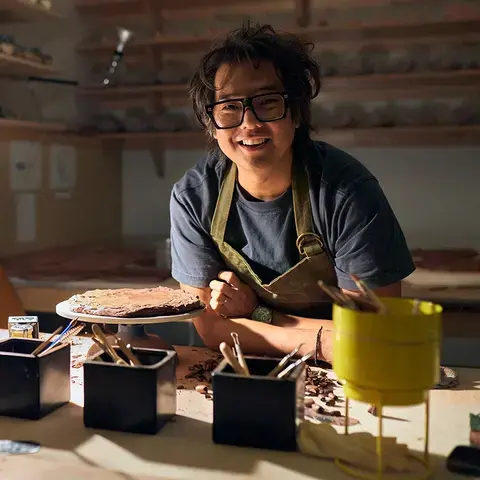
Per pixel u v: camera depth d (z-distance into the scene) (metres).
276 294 1.66
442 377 1.26
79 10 3.45
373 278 1.50
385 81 3.25
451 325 2.46
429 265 2.72
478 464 0.88
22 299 2.66
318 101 3.35
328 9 3.25
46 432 1.02
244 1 3.35
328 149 1.63
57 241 3.43
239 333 1.53
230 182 1.61
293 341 1.46
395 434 1.01
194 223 1.67
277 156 1.44
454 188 3.31
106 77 3.43
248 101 1.38
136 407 1.01
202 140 3.57
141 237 3.76
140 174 3.74
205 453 0.94
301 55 1.49
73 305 1.33
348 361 0.86
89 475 0.87
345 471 0.88
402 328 0.83
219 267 1.67
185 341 2.73
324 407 1.13
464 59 3.02
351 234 1.50
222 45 1.46
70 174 3.47
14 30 3.42
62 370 1.13
